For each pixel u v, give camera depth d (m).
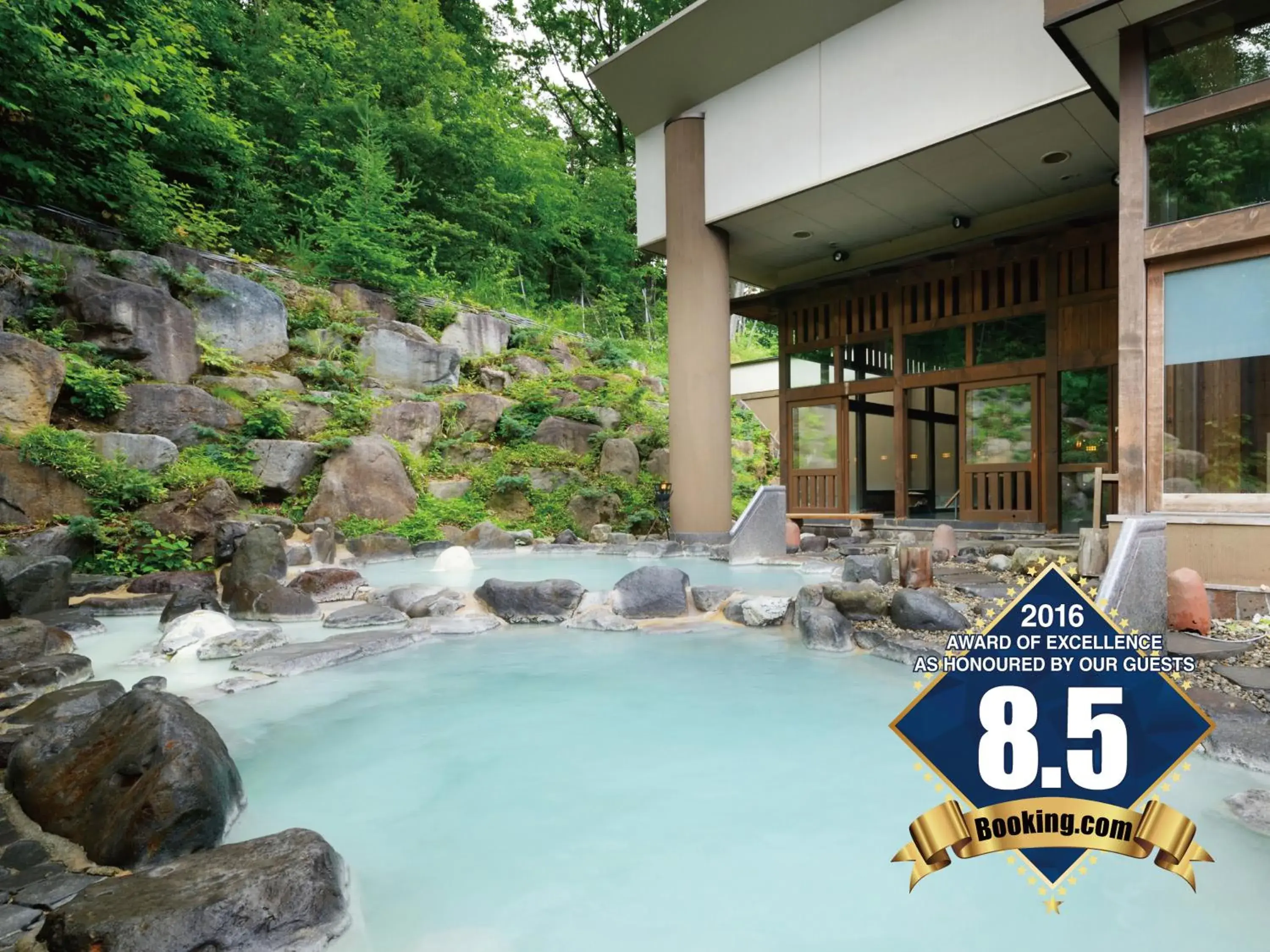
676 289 11.06
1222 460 4.95
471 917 2.12
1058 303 9.95
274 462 10.05
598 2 27.22
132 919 1.74
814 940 1.99
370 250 14.91
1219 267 4.95
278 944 1.87
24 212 9.89
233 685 4.32
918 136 8.47
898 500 11.53
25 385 7.86
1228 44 4.89
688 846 2.54
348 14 19.42
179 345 10.31
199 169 13.65
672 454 11.24
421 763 3.30
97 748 2.71
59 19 10.31
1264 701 3.39
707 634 5.67
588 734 3.65
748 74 10.23
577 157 28.95
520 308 20.50
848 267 12.51
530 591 6.24
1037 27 7.49
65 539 7.18
